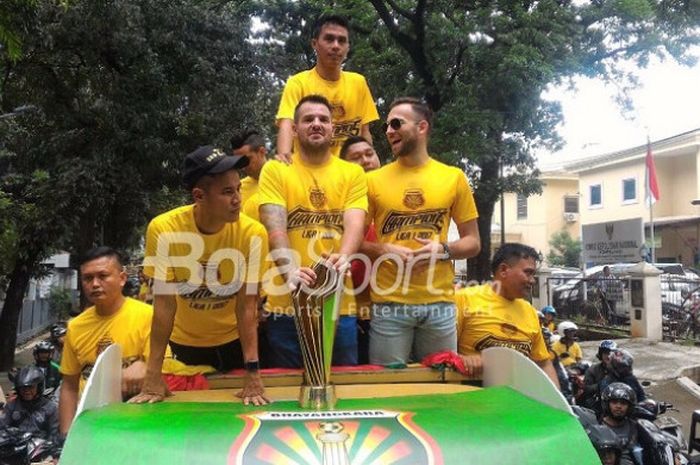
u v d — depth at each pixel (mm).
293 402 3289
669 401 12062
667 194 33938
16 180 15367
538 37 12039
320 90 5379
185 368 3844
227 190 3352
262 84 16156
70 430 2740
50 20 13562
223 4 16359
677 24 15180
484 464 2564
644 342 17094
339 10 14266
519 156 14758
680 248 33500
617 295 19438
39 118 14938
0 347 16484
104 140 14562
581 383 9367
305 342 3234
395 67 13938
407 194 4297
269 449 2535
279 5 16438
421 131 4328
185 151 14992
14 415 6691
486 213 15242
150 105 14477
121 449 2574
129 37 13969
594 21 14531
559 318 21703
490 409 3043
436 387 3701
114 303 4695
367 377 3875
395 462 2502
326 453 2512
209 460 2482
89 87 15391
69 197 13883
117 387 3541
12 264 15719
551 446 2703
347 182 4168
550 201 43062
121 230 15922
